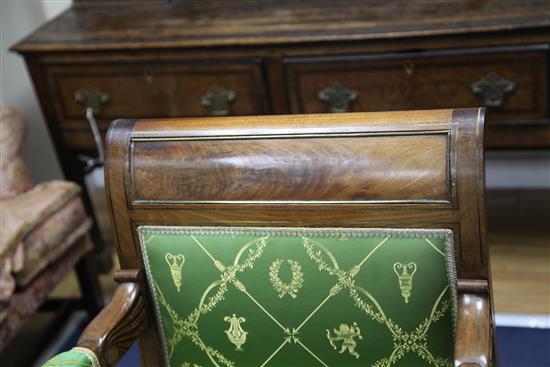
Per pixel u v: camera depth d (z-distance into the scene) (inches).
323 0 79.3
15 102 97.4
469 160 39.8
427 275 41.7
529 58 67.6
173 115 79.5
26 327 89.6
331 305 43.5
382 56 71.0
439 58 69.6
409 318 42.6
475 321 39.9
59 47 79.0
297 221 43.1
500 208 95.3
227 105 77.2
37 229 73.7
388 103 73.1
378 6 75.5
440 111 41.1
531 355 73.8
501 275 84.6
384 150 41.4
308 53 72.6
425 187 40.6
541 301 79.9
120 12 85.7
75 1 88.1
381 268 42.2
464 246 40.8
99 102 80.8
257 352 45.9
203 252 44.9
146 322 47.5
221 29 76.7
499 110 70.6
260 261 44.0
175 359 48.1
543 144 71.0
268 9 79.8
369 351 43.9
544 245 87.9
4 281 69.0
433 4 73.5
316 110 75.3
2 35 94.0
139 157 45.3
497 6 70.2
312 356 45.0
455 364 37.9
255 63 74.4
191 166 44.4
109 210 46.3
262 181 43.3
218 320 45.9
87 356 42.8
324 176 42.3
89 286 85.1
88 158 99.5
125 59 78.0
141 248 46.4
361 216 42.0
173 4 85.5
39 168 102.5
